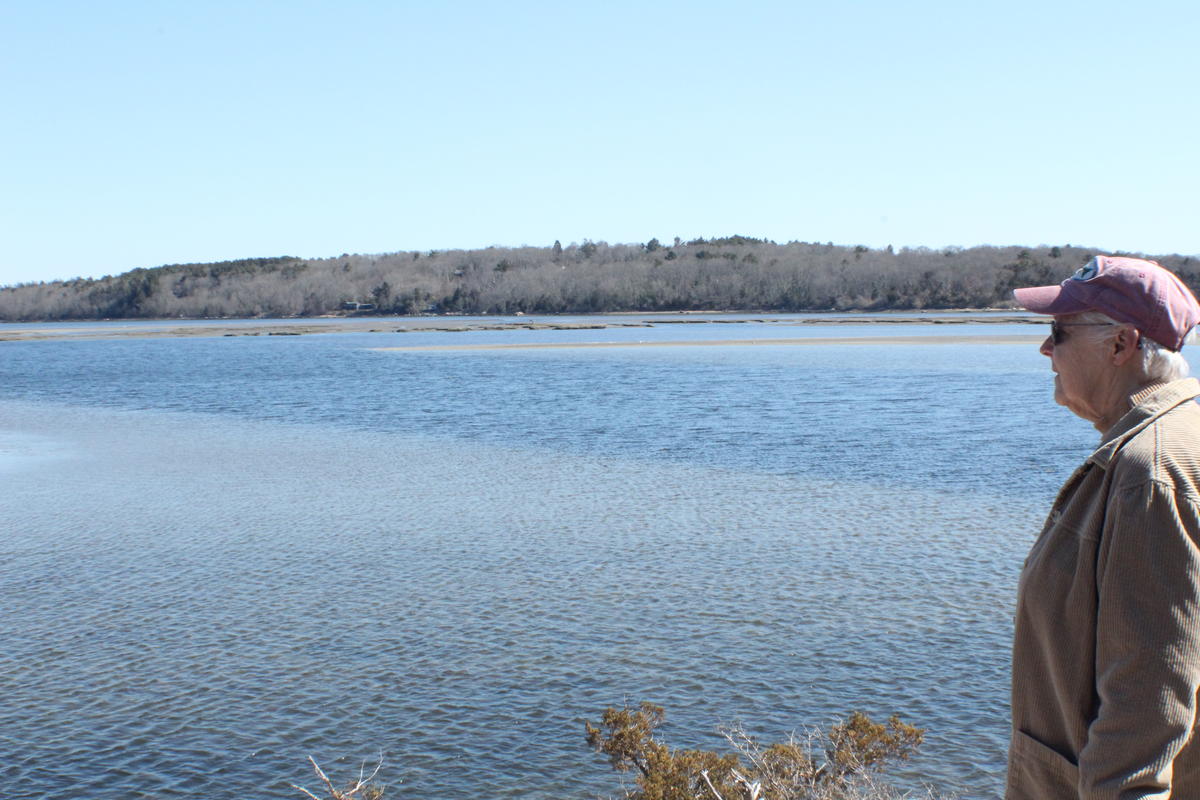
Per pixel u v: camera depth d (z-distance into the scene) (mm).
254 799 8203
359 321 197125
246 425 34469
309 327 159125
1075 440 27438
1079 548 2703
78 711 9883
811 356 67375
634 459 25078
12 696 10250
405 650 11359
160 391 49562
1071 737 2746
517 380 51844
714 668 10664
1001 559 14734
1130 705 2480
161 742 9195
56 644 11734
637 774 7770
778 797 6855
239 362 74125
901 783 8125
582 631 11875
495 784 8367
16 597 13625
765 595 13141
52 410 40812
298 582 14172
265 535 17172
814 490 20500
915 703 9695
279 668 10891
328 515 18766
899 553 15180
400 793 8242
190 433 32344
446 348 88812
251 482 22578
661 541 16188
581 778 8438
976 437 28266
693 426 31469
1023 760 2922
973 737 8945
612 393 43625
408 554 15641
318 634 11945
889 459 24453
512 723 9469
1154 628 2469
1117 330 2818
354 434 31391
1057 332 2980
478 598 13258
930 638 11414
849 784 7285
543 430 31281
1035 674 2885
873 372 52781
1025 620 2900
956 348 74750
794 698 9875
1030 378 48250
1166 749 2449
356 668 10852
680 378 50750
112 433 32625
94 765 8797
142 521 18453
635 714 8180
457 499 20094
